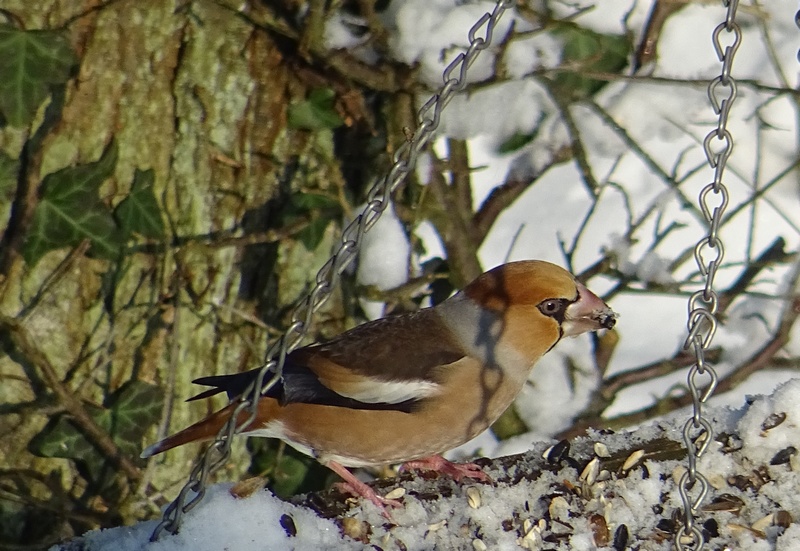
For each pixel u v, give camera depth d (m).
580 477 7.35
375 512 7.26
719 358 12.17
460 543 7.12
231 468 11.05
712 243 6.38
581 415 11.80
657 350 12.54
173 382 10.23
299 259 10.95
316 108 10.59
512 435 11.73
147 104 10.05
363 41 10.55
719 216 6.36
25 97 9.34
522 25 10.88
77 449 10.18
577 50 10.96
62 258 9.93
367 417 7.96
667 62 12.70
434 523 7.21
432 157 11.19
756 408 7.36
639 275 11.87
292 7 10.30
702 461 7.30
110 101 9.88
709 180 13.05
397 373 8.04
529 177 11.75
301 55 10.34
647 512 7.21
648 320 12.76
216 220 10.50
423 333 8.27
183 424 10.56
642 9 11.84
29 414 10.05
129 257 10.16
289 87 10.61
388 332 8.30
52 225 9.79
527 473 7.50
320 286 6.07
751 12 11.84
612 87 12.36
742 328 12.31
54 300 9.97
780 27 13.16
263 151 10.61
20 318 9.88
